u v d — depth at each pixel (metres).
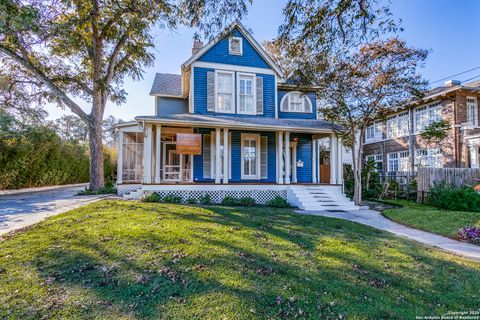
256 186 11.91
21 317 2.89
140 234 5.28
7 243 4.80
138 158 16.61
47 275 3.71
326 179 17.41
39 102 16.67
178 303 3.15
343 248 5.14
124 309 3.04
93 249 4.54
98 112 14.20
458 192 10.62
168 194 10.81
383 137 22.02
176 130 13.35
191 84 13.44
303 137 15.00
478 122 15.98
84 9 11.28
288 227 6.52
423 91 11.02
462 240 6.40
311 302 3.29
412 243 5.93
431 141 17.00
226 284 3.55
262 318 2.95
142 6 11.92
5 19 9.16
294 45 6.70
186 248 4.66
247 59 14.22
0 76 15.05
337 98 11.51
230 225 6.32
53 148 19.59
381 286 3.76
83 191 13.35
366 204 12.41
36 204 9.34
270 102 14.48
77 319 2.87
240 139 13.88
